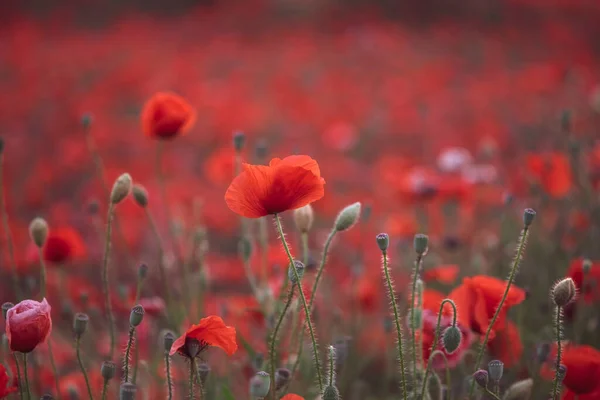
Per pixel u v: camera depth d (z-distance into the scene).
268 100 14.64
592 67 17.17
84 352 4.40
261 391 2.37
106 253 3.22
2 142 3.72
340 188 9.99
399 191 6.13
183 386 3.91
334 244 7.03
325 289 5.24
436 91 15.11
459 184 5.89
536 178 5.73
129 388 2.40
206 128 12.62
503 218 5.37
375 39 21.08
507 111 13.40
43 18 26.19
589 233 5.51
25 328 2.54
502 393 3.50
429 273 4.43
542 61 18.56
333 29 23.67
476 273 5.17
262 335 4.48
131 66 17.98
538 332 4.53
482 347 2.85
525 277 5.20
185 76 17.19
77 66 19.36
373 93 15.45
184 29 24.28
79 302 5.47
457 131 12.05
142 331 4.01
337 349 3.45
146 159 10.96
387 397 4.44
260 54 20.55
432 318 3.17
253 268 5.14
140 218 7.37
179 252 4.64
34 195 9.51
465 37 21.56
